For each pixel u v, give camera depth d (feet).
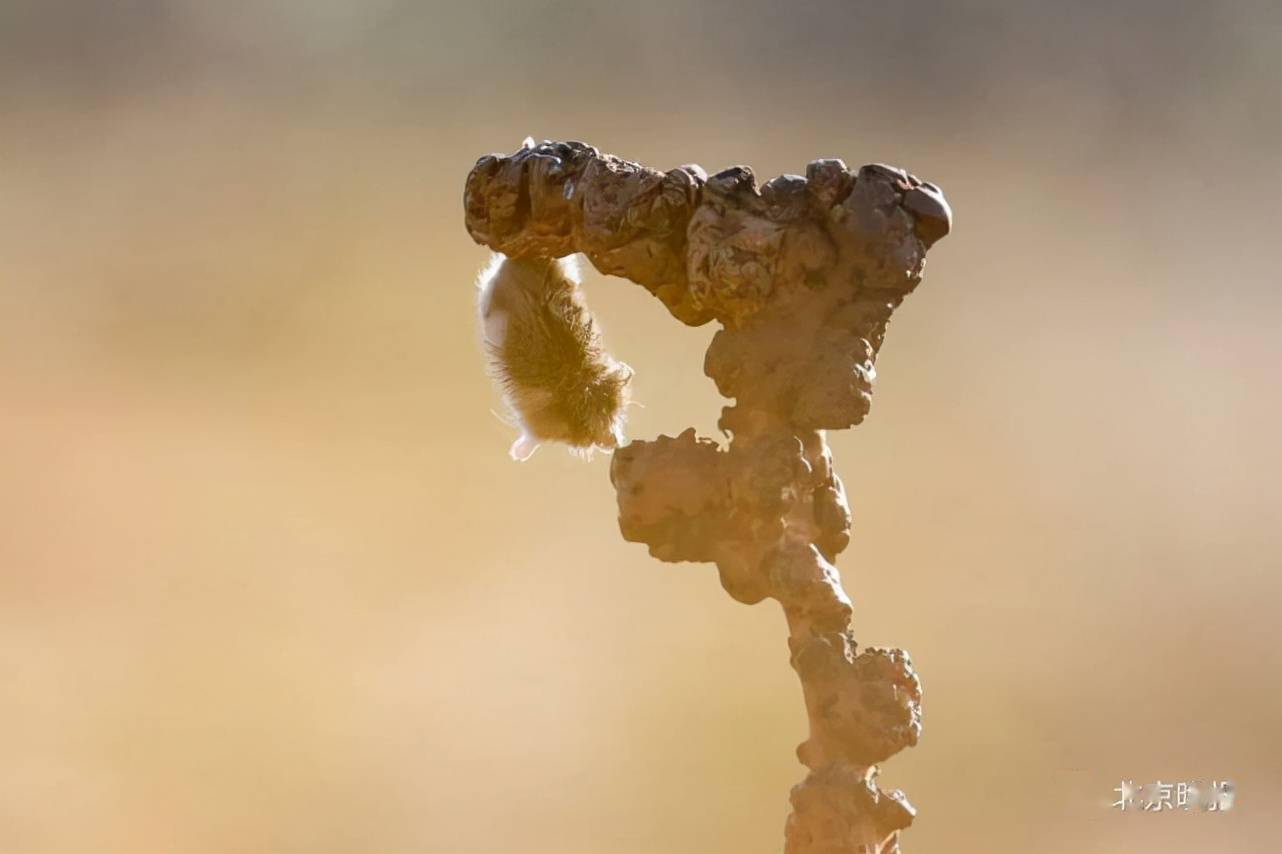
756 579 5.19
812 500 5.19
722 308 5.19
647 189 5.20
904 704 5.15
